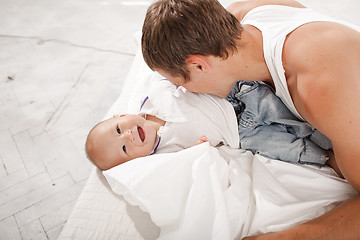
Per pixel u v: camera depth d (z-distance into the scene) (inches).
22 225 55.6
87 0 116.1
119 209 39.5
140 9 107.6
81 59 91.2
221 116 43.4
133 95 53.1
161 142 45.5
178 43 30.8
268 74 34.7
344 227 28.1
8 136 71.7
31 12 114.4
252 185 38.6
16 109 78.5
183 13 30.1
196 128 44.0
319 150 39.4
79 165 64.1
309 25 29.9
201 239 33.7
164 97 45.7
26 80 86.7
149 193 35.9
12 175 63.7
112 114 53.8
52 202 58.4
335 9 78.6
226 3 93.2
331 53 26.4
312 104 27.2
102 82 83.3
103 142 43.5
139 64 63.0
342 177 39.2
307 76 27.4
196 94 44.2
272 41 31.0
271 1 37.1
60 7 114.9
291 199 36.0
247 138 43.0
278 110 38.5
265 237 30.8
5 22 110.8
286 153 40.5
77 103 78.1
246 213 36.0
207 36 30.3
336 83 25.7
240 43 32.3
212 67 33.4
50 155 66.6
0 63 93.4
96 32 100.5
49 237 53.5
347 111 25.6
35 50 96.9
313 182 38.0
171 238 33.9
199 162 37.4
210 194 35.7
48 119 74.8
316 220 30.2
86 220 38.6
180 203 36.4
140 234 37.1
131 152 43.6
